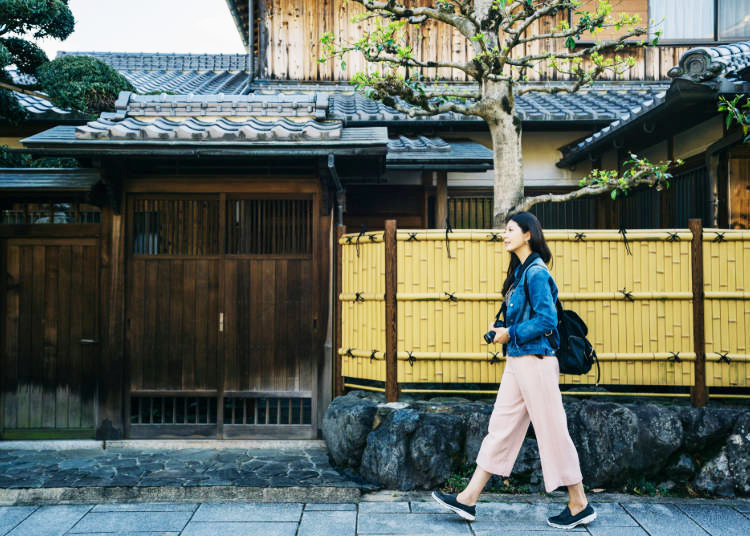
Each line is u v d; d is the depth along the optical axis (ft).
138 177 17.63
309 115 18.75
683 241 15.19
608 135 22.94
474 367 15.34
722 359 14.89
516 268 12.70
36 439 17.75
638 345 15.08
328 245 17.75
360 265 16.57
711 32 32.32
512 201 16.74
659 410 14.55
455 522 12.48
